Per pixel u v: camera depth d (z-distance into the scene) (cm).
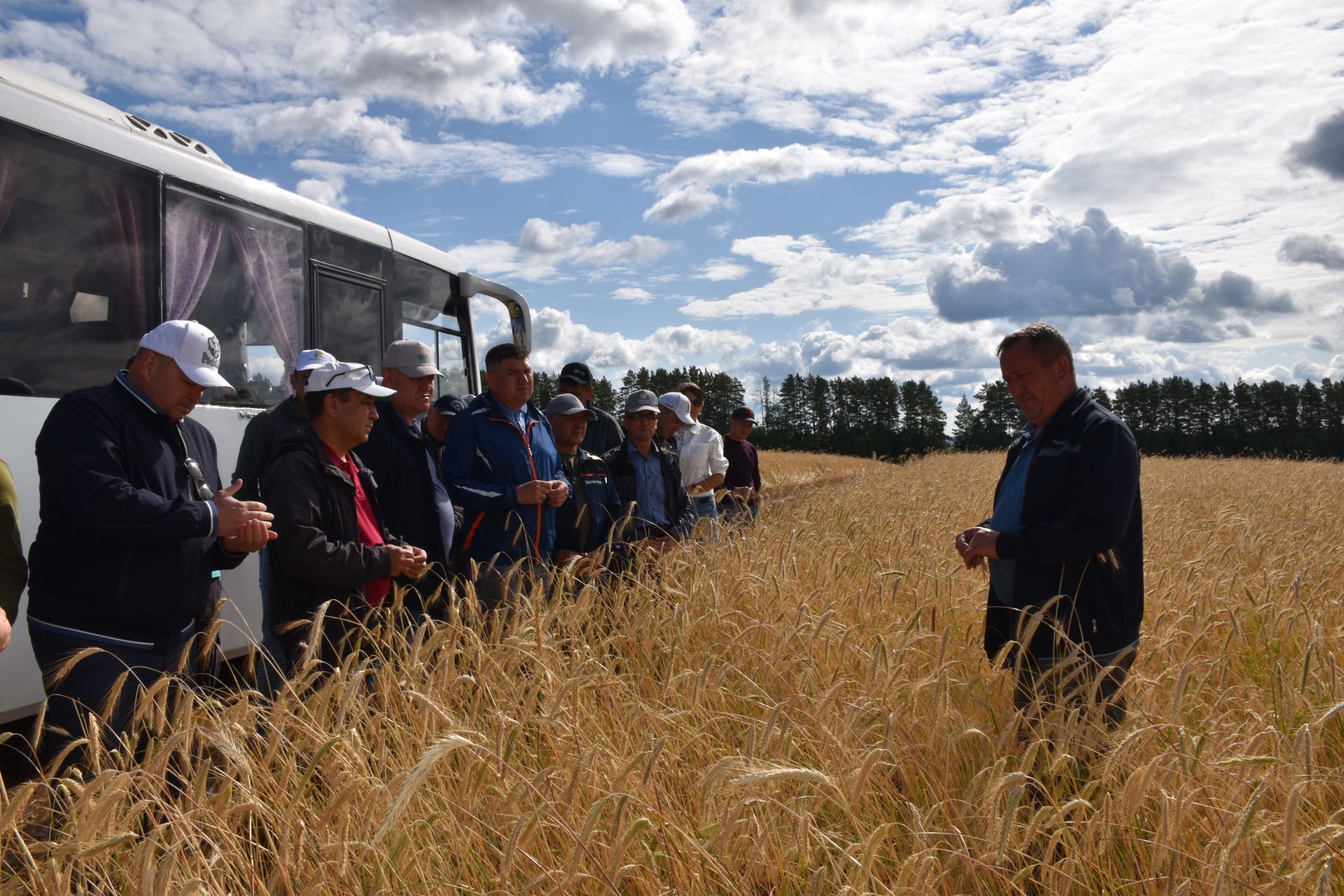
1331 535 895
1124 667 337
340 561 363
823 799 287
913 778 305
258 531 340
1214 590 509
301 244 676
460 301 901
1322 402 11825
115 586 324
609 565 539
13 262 468
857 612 495
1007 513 372
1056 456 342
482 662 331
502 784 270
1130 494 326
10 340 464
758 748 279
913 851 255
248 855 247
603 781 282
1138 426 12912
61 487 314
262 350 629
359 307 739
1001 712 355
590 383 693
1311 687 360
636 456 613
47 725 287
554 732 300
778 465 3328
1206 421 12494
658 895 239
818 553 621
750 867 251
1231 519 902
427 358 465
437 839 265
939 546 726
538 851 256
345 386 381
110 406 330
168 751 236
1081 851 265
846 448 12594
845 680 307
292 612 374
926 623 467
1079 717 304
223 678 593
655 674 409
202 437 378
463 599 412
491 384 521
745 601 488
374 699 330
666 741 299
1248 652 440
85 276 505
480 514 505
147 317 540
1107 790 271
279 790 257
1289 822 227
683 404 650
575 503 573
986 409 13238
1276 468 2659
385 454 455
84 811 217
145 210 544
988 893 253
